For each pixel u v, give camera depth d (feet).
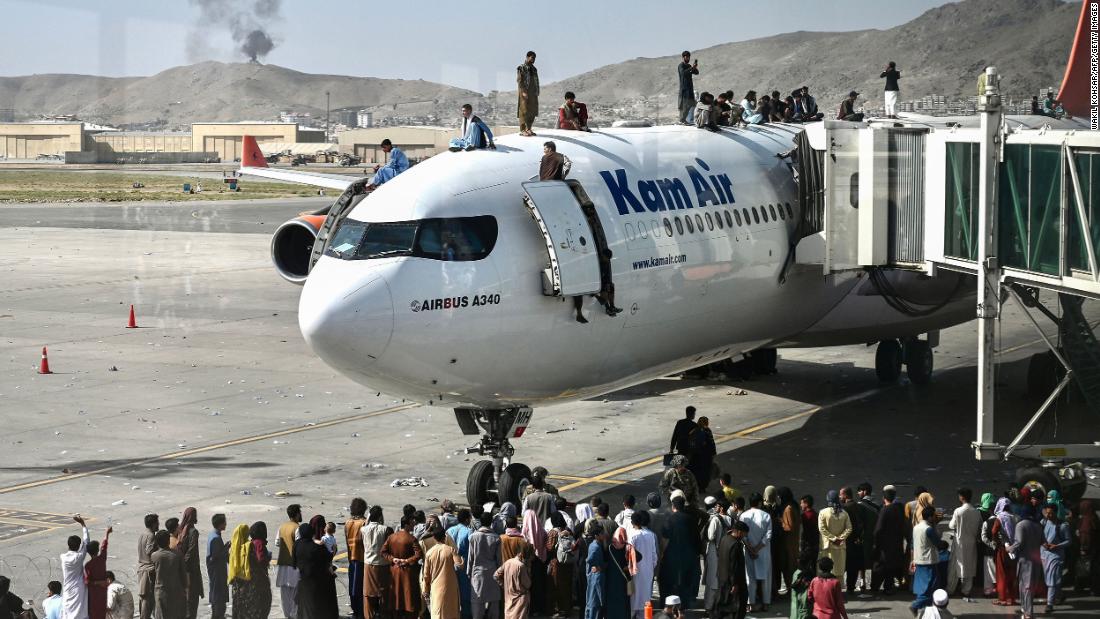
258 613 54.80
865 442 88.79
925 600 56.70
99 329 140.05
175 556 54.75
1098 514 66.44
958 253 72.79
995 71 65.26
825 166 80.28
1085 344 68.28
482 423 71.46
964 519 58.70
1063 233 61.05
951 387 107.76
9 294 167.63
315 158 506.89
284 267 99.40
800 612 52.06
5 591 49.67
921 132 79.87
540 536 57.98
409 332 63.00
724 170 80.94
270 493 75.77
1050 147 62.23
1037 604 58.39
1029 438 86.69
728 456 85.35
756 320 83.35
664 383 111.04
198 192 422.82
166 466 82.48
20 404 101.60
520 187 68.08
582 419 97.04
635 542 54.75
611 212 70.59
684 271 74.43
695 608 57.77
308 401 103.50
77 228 271.49
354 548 56.95
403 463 83.41
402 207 65.46
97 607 53.78
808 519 60.18
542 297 66.33
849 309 90.53
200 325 143.33
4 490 76.69
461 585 56.18
